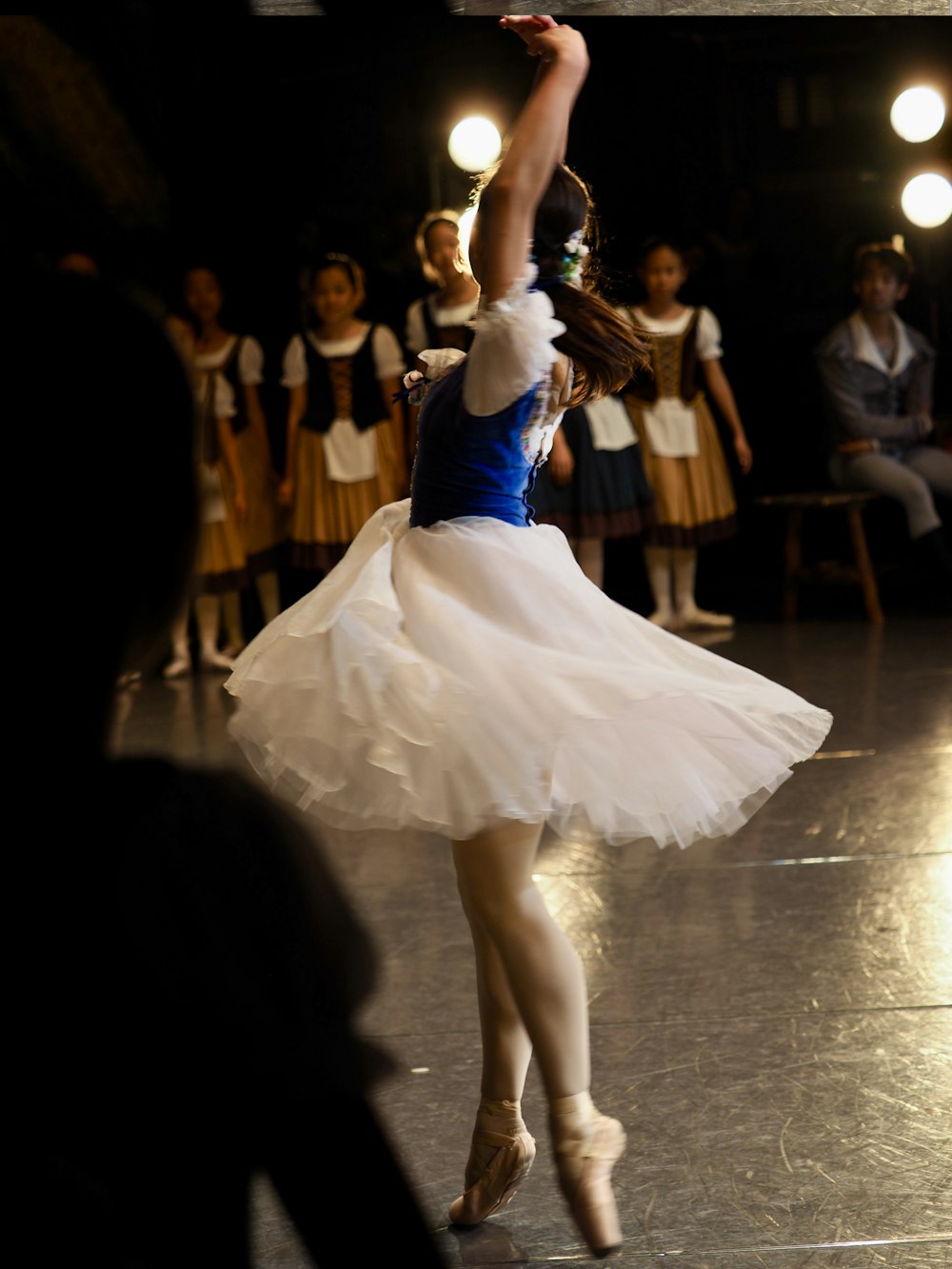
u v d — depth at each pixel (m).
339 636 2.44
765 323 12.91
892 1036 3.50
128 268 12.98
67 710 0.87
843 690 7.57
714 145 14.11
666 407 9.61
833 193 14.04
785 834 5.25
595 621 2.59
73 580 0.85
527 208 2.50
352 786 2.42
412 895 4.85
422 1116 3.21
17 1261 0.88
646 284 9.71
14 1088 0.87
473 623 2.49
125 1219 0.90
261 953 0.90
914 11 5.88
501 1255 2.67
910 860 4.89
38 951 0.86
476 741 2.35
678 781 2.54
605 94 13.92
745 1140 3.01
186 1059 0.87
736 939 4.25
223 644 10.64
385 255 12.56
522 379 2.47
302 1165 0.91
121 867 0.87
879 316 10.02
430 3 7.61
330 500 9.35
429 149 13.75
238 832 0.92
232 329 12.81
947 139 13.63
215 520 9.24
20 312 0.86
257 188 13.49
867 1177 2.84
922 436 10.12
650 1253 2.62
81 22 11.89
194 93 12.92
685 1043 3.51
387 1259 0.92
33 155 12.25
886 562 12.03
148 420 0.86
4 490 0.84
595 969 4.06
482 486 2.62
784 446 12.73
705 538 9.71
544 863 5.05
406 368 9.43
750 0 5.93
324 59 13.24
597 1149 2.48
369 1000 0.93
